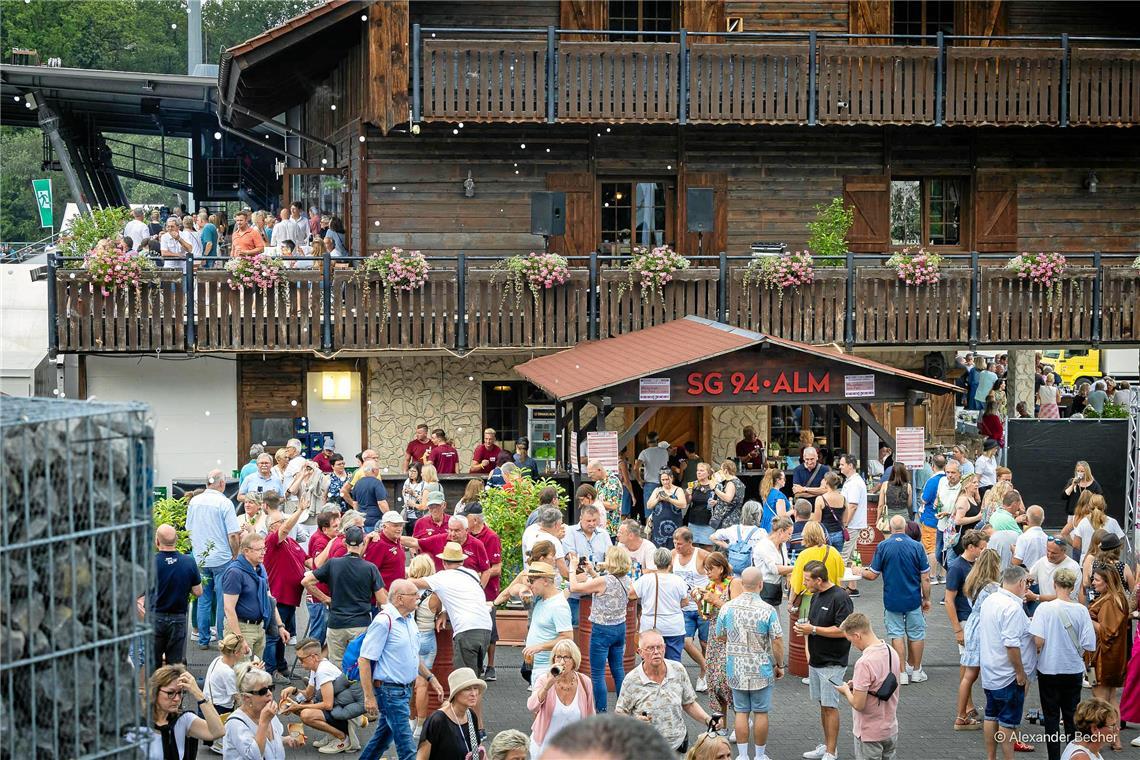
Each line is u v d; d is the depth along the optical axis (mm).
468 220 24953
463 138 24844
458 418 24734
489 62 23234
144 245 23094
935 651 15812
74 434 5703
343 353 22719
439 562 14398
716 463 25531
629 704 10320
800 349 19172
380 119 23156
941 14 26406
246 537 13031
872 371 19391
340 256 23812
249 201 39750
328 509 14664
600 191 25484
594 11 25188
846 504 18203
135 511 5945
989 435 25609
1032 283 24062
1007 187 26375
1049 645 11648
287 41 23266
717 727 10484
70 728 5672
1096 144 26562
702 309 23422
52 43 54375
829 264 24609
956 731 12898
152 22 58406
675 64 23703
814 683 12062
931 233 26547
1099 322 24109
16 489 5496
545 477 21203
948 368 26625
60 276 21828
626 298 23281
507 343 23156
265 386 24125
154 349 22125
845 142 25938
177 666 9828
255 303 22422
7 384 27047
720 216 25641
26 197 56688
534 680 11516
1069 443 21969
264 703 10211
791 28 25781
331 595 12695
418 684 11820
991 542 15789
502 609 15641
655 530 18094
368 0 22969
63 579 5648
